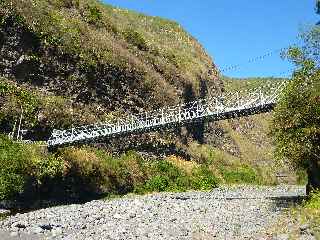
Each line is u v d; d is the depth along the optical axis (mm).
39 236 17641
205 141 90250
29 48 51812
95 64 60219
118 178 48344
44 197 37031
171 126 42781
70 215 24062
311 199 27734
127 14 109062
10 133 44469
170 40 112438
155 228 19891
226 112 39406
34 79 51406
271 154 31109
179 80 83500
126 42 76938
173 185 53531
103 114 59000
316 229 18125
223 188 56812
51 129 49562
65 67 55812
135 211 25781
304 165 31172
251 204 32094
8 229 18578
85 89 57500
